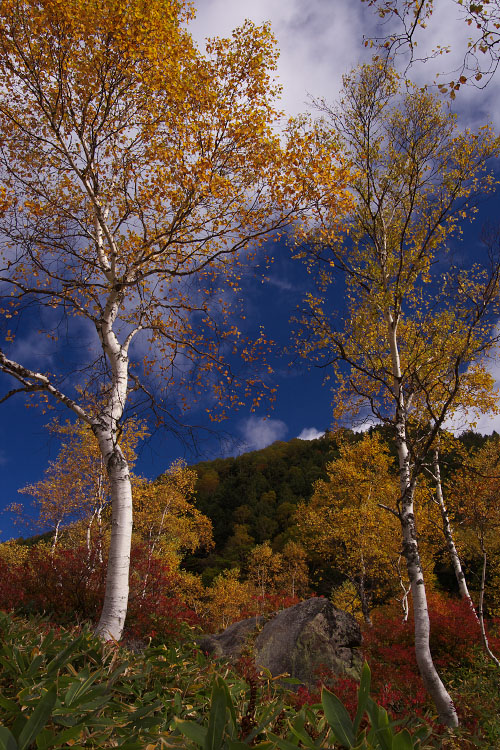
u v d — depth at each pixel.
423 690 5.37
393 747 0.77
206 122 5.95
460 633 7.65
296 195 5.83
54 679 1.44
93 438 13.45
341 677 5.36
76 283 5.76
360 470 14.74
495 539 14.76
